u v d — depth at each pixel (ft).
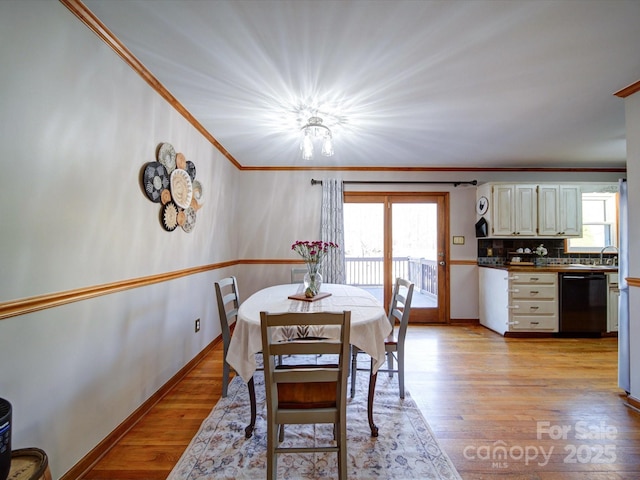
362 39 5.07
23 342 3.78
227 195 11.83
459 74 6.11
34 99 3.87
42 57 3.97
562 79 6.33
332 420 4.45
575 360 9.41
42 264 4.00
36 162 3.91
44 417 4.07
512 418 6.32
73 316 4.55
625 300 7.22
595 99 7.22
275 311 6.15
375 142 10.30
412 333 12.19
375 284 13.78
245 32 4.92
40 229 3.97
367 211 13.79
